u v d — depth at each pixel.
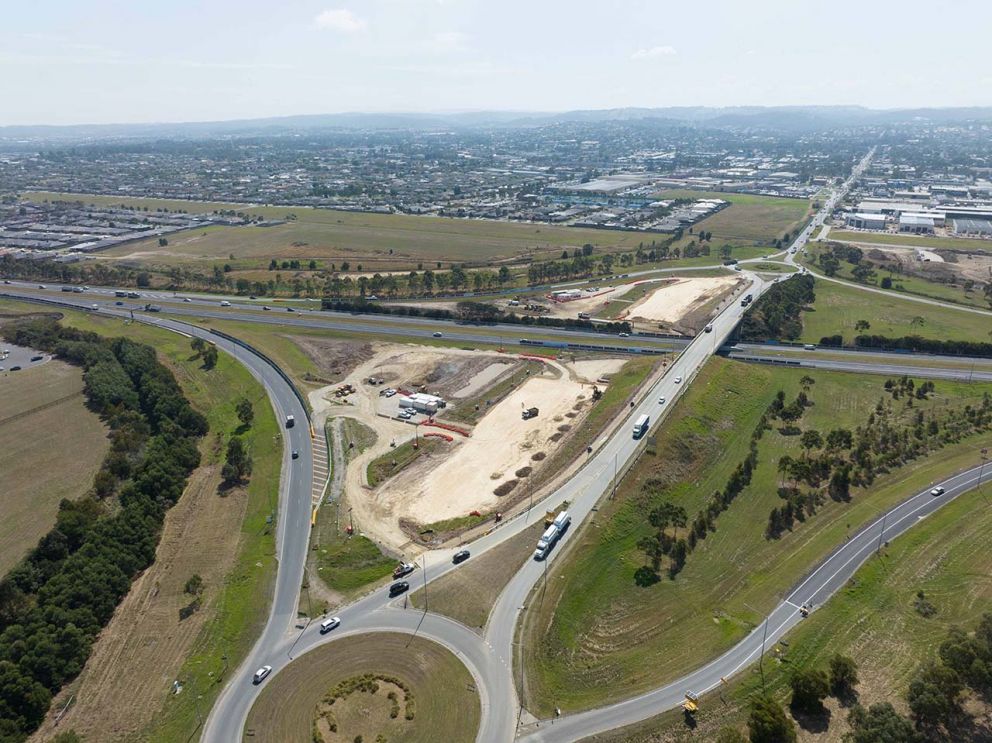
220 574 128.25
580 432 175.62
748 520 143.25
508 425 184.75
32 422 186.38
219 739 92.31
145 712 97.38
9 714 93.69
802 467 152.62
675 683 100.81
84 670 105.75
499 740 91.00
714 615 115.88
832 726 92.12
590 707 96.56
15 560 130.38
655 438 166.75
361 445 176.12
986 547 129.62
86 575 118.94
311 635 110.69
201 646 109.62
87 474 161.12
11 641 105.31
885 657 104.62
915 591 119.56
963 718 92.31
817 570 126.50
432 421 188.38
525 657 105.00
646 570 126.94
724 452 170.50
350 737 91.44
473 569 124.69
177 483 156.75
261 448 176.62
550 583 120.38
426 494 152.38
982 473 154.62
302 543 136.12
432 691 98.88
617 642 110.19
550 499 145.50
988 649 97.56
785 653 105.81
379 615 114.38
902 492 149.75
